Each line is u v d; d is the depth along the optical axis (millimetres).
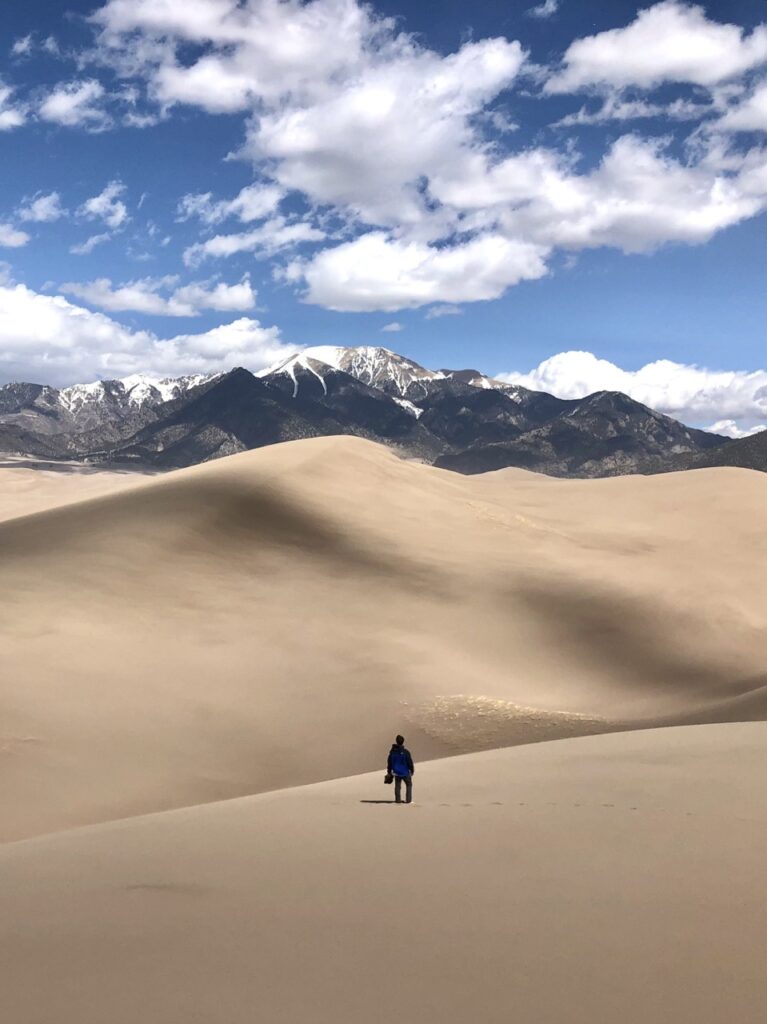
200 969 6703
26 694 38719
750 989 6355
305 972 6648
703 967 6789
